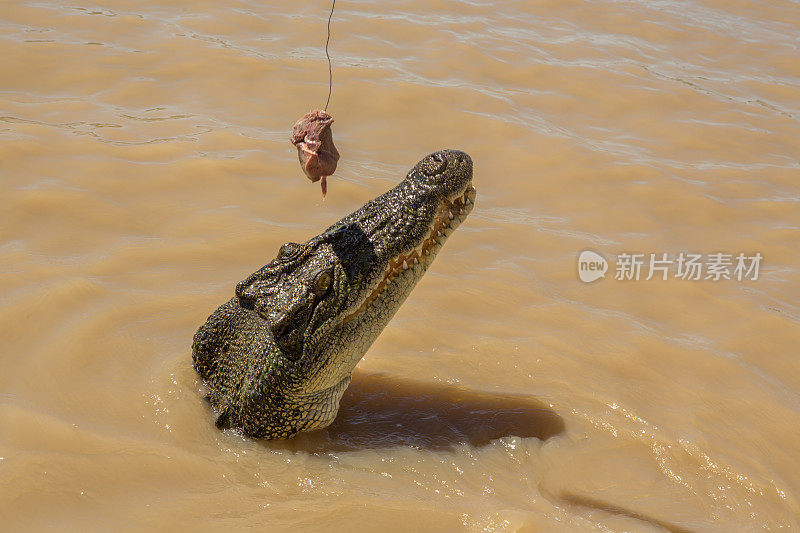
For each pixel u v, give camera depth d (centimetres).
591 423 538
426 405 549
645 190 829
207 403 531
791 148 944
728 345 625
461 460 501
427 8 1220
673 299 677
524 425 532
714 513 469
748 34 1256
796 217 803
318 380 494
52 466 454
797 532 459
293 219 743
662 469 502
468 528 445
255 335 509
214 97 933
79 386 526
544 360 595
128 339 575
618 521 455
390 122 922
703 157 911
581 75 1056
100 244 679
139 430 500
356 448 511
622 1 1333
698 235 771
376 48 1077
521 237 749
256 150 834
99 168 772
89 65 962
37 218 696
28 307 583
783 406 563
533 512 457
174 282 645
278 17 1139
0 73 925
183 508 445
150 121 873
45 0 1113
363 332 501
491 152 883
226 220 728
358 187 795
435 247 514
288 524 439
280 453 504
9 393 510
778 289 695
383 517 448
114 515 434
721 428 539
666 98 1023
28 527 419
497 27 1184
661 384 580
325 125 463
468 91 984
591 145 908
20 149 779
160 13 1112
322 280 479
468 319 637
